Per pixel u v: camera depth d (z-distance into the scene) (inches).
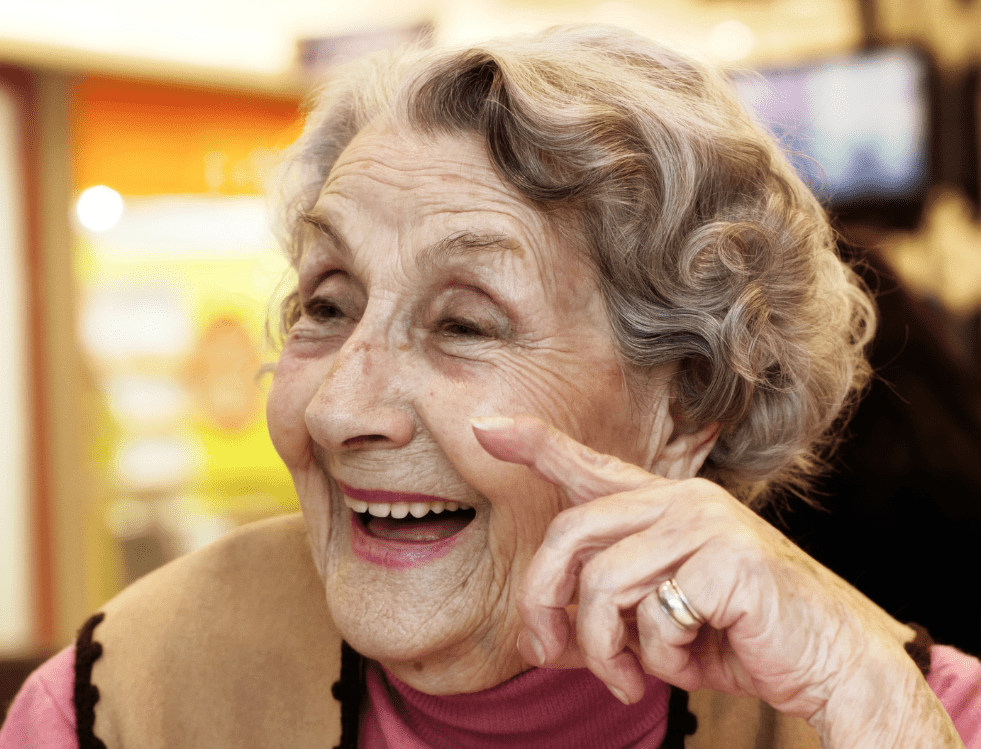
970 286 194.7
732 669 33.5
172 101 157.6
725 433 47.5
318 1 150.9
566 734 41.9
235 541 50.2
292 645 45.5
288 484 166.6
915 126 190.5
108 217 157.2
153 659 45.6
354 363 38.0
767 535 32.0
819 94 193.3
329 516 42.5
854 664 31.5
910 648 44.6
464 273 38.0
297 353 42.6
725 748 42.8
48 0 144.0
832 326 49.4
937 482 78.7
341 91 47.4
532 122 37.4
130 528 161.2
